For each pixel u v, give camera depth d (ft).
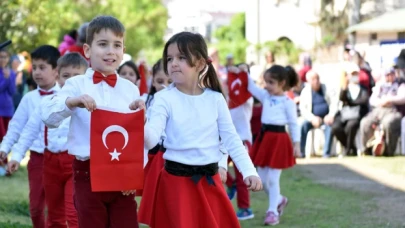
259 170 27.71
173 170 15.89
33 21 56.85
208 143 16.05
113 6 123.95
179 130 15.89
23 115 21.48
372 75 49.06
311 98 48.08
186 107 16.03
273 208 26.91
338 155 48.01
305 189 34.71
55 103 15.16
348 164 43.32
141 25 129.59
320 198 32.12
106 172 14.98
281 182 36.99
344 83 47.01
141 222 20.03
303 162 45.11
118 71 28.99
